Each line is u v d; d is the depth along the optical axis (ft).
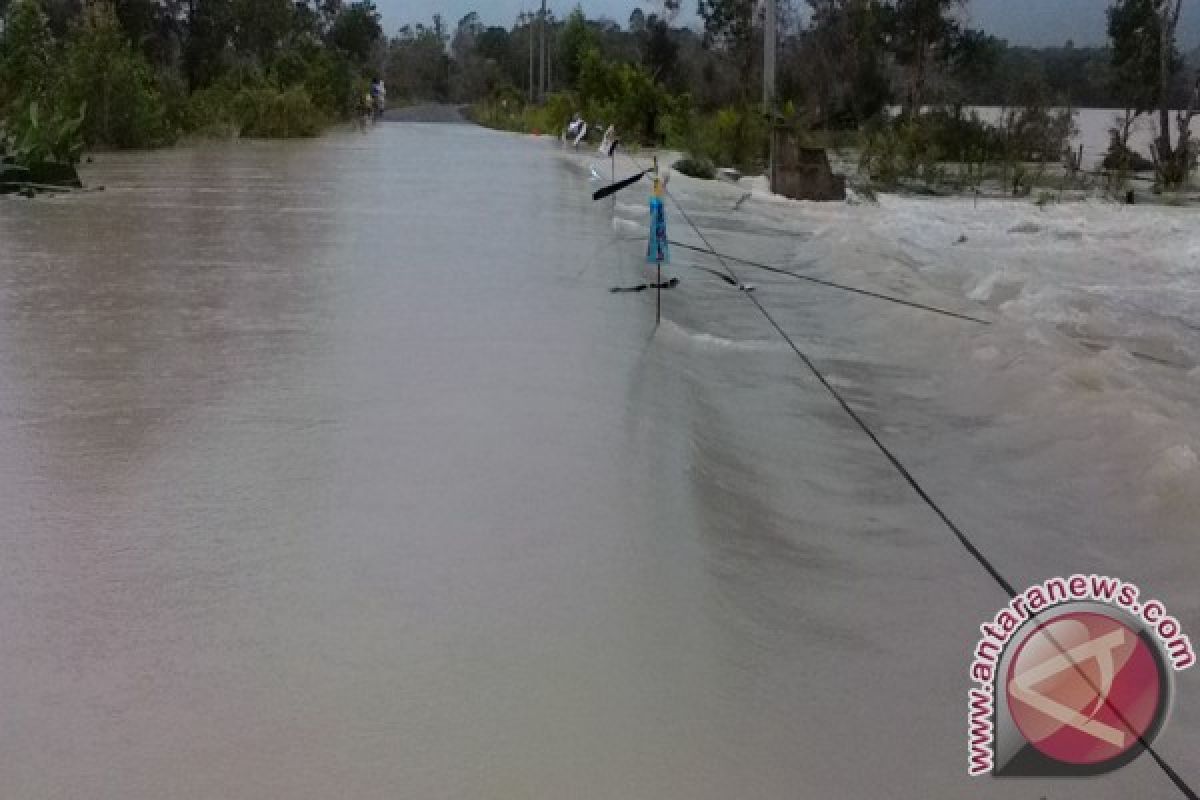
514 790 8.47
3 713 9.23
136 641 10.40
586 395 18.58
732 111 87.20
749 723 9.55
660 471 15.23
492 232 38.93
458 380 19.27
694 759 8.99
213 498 13.82
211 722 9.18
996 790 8.87
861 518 14.82
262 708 9.39
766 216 55.31
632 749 9.06
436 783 8.50
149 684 9.70
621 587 11.77
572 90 165.27
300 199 49.19
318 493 14.03
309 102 121.49
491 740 9.05
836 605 12.04
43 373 19.38
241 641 10.44
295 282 28.35
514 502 13.91
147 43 133.90
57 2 129.39
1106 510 15.39
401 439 16.14
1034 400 20.38
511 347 21.79
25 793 8.26
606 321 24.66
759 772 8.89
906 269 37.40
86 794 8.27
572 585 11.76
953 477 16.63
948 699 10.19
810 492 15.72
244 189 53.72
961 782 8.95
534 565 12.19
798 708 9.86
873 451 17.79
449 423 16.89
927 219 56.65
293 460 15.19
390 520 13.26
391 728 9.16
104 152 82.53
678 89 145.07
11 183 49.03
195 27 144.56
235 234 37.14
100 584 11.50
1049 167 101.91
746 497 15.15
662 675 10.17
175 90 105.91
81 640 10.39
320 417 17.08
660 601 11.55
